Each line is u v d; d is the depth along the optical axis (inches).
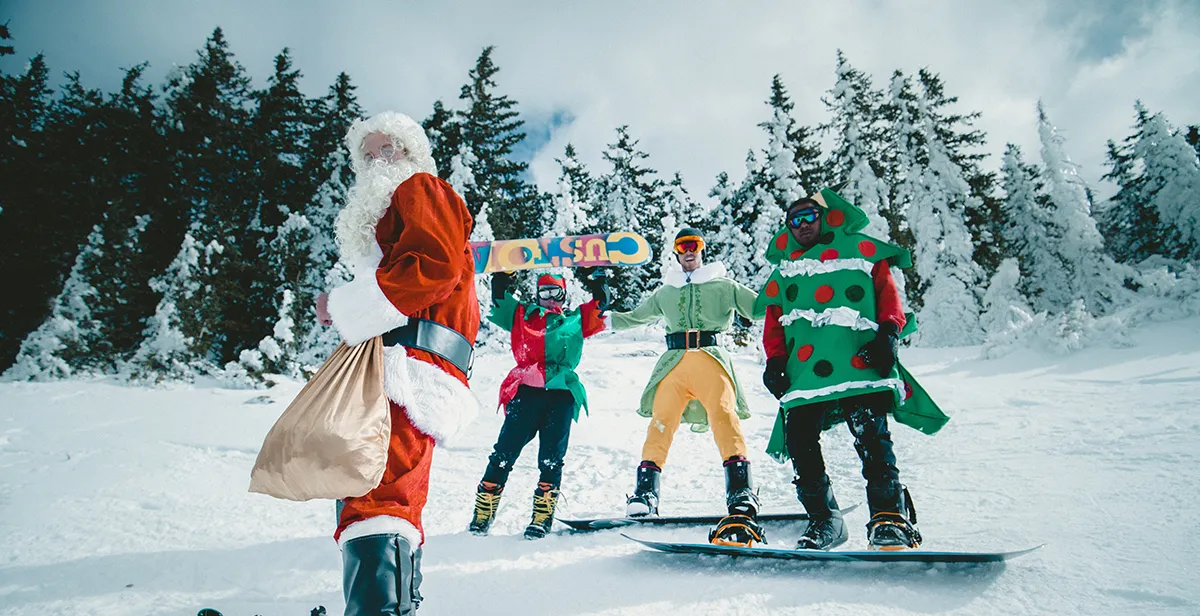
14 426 286.8
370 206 62.9
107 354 582.2
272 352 554.3
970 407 237.6
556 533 121.4
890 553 76.0
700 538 109.8
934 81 1064.8
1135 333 419.8
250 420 305.4
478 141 1161.4
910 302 992.2
